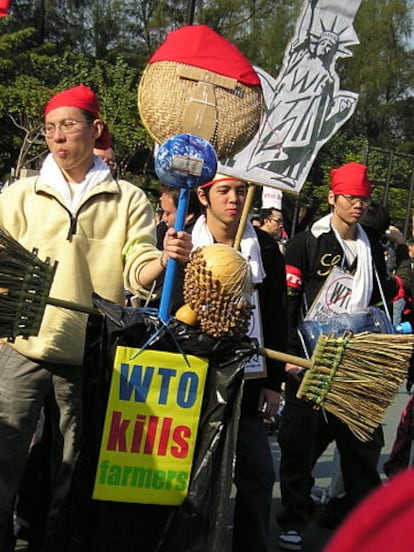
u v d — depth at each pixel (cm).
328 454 639
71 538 273
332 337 276
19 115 2931
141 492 269
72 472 272
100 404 268
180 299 306
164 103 284
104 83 3069
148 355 267
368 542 43
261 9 3784
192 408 271
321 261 426
